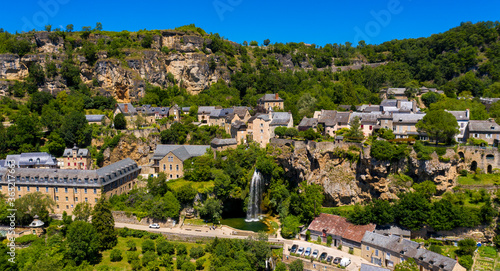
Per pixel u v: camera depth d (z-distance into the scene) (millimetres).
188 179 169000
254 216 167250
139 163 190500
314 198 149625
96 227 131125
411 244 121750
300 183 163875
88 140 191250
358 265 124000
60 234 132250
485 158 147250
